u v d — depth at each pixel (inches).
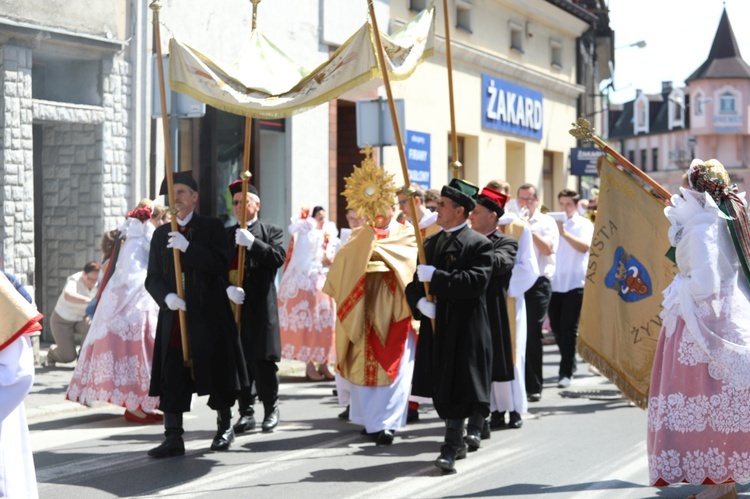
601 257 307.7
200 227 299.1
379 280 321.7
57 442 321.4
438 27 820.0
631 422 359.9
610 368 305.1
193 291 294.0
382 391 317.1
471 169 898.1
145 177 550.6
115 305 348.5
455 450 280.5
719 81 3627.0
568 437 331.3
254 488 262.5
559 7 1045.2
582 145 1146.0
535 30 1021.8
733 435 226.5
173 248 295.0
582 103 1162.0
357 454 305.1
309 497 253.4
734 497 236.4
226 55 601.6
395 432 340.2
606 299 306.3
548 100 1066.7
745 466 225.9
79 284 466.9
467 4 872.3
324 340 461.1
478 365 280.5
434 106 821.2
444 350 280.4
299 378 476.7
